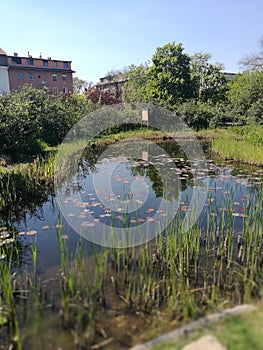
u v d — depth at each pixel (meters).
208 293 2.18
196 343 1.46
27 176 5.25
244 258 2.74
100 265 2.44
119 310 2.02
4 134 6.98
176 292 2.22
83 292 2.20
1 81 25.28
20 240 3.33
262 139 8.42
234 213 3.80
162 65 16.52
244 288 2.14
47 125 9.63
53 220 3.93
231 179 5.65
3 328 1.89
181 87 16.52
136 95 17.03
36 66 29.61
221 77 17.89
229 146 8.32
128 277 2.45
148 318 1.92
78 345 1.69
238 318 1.65
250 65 16.55
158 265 2.67
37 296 2.13
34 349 1.68
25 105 7.78
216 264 2.67
